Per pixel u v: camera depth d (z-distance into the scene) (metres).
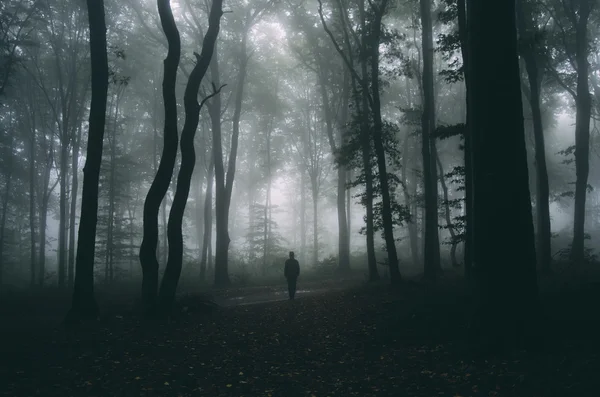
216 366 7.48
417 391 5.46
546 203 20.06
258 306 15.54
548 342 6.44
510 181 6.86
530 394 4.77
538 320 6.65
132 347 8.62
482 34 7.07
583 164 23.59
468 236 15.37
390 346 8.15
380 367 6.87
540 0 24.88
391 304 12.88
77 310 11.81
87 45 31.83
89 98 35.44
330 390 5.96
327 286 24.52
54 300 18.67
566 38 25.67
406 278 21.97
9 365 6.87
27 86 34.66
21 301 17.66
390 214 19.00
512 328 6.59
